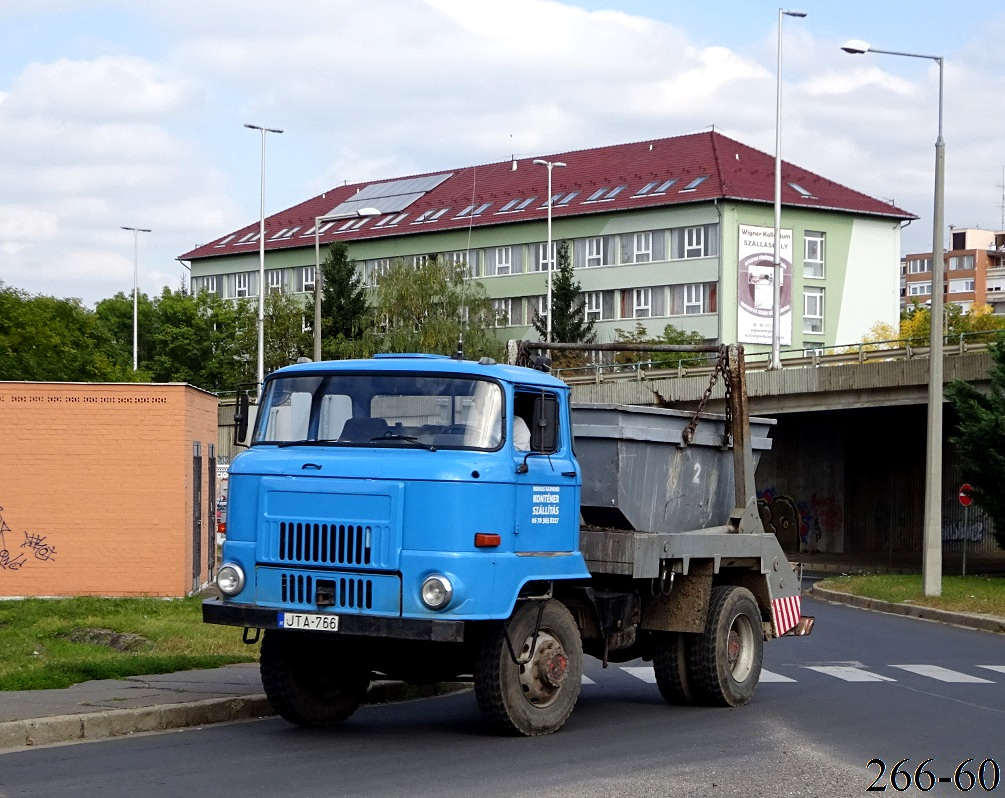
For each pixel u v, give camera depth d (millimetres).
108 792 8430
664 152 83375
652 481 12750
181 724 11203
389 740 10688
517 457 10836
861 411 45781
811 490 51719
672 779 9133
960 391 33375
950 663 17781
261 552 10617
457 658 11320
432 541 10219
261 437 11188
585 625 12047
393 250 91688
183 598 22562
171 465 23234
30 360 39812
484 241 86500
